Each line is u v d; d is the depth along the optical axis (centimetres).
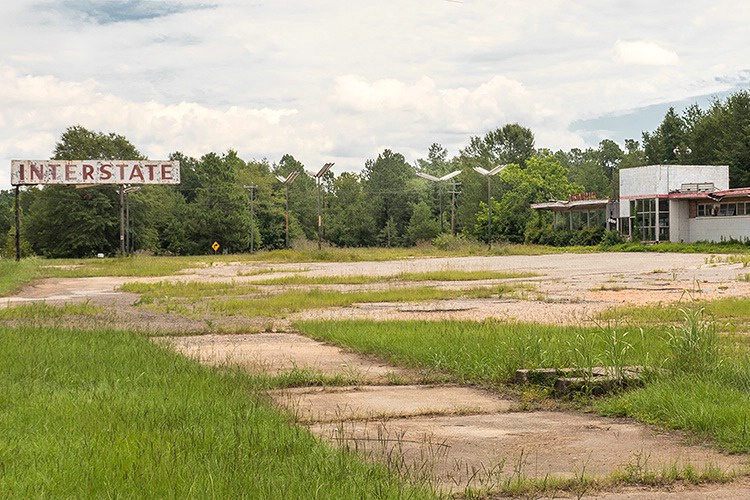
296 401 922
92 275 4278
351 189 13775
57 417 736
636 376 957
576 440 730
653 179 6969
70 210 9881
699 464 642
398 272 3947
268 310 2106
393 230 13588
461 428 784
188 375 1000
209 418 737
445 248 7438
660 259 4731
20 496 498
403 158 17312
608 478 595
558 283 2923
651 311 1772
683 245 6184
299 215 13850
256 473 551
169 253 11181
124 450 599
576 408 884
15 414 748
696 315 1154
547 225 8738
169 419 727
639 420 813
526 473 617
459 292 2581
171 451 601
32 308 2195
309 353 1322
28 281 3709
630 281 2914
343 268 4556
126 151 10894
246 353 1322
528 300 2262
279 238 12538
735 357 1063
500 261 5038
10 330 1505
